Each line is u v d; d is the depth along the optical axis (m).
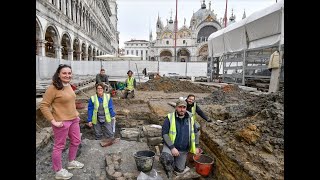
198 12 94.00
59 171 3.71
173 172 4.28
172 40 80.62
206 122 5.91
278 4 10.06
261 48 11.70
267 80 11.41
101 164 4.36
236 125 4.84
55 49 21.22
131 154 4.87
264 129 4.11
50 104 3.47
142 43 110.31
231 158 3.88
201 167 4.29
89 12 36.12
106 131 5.88
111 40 72.69
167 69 29.92
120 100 9.86
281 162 3.32
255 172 3.30
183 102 4.20
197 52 76.81
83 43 31.48
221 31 17.31
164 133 4.25
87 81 16.89
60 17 21.53
